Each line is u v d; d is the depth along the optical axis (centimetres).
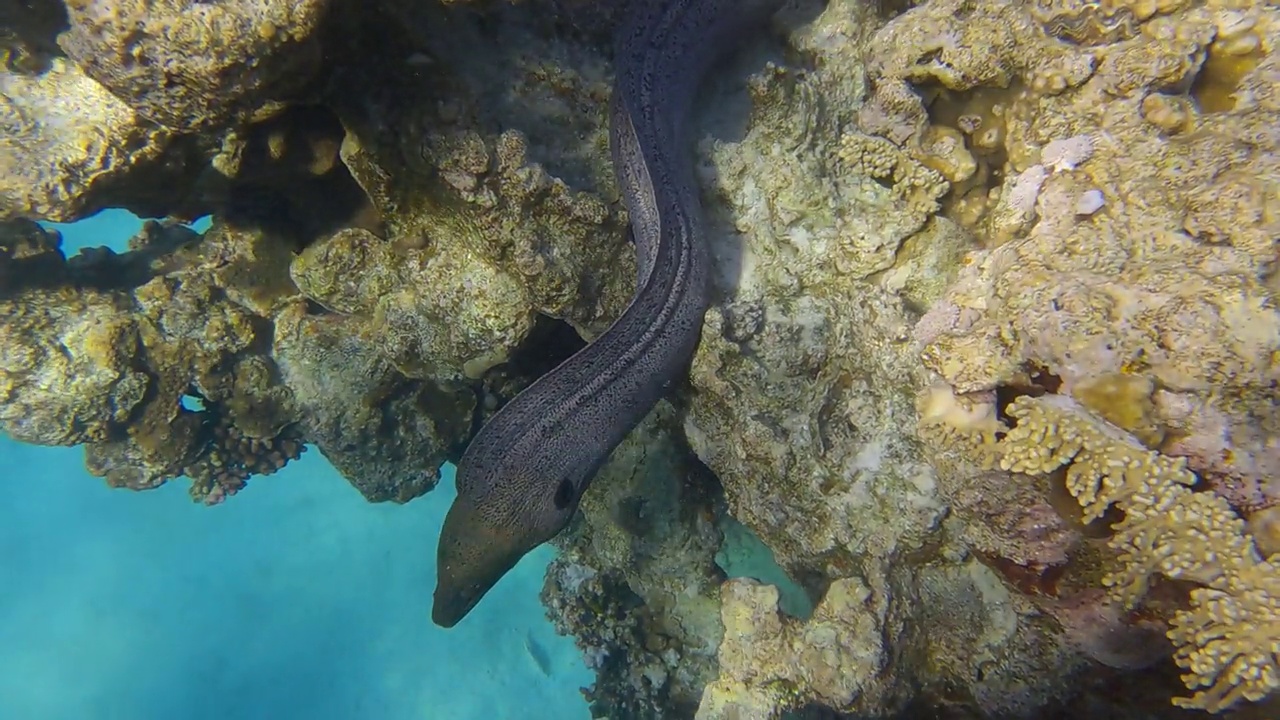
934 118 86
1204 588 55
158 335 121
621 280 105
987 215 87
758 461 96
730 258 104
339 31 80
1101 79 72
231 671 181
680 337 97
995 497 66
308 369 131
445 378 120
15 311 113
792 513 96
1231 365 54
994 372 64
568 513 104
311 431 138
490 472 96
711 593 142
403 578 193
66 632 184
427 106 91
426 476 151
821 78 99
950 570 88
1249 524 57
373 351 129
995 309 66
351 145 95
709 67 110
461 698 180
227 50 67
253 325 127
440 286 107
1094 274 62
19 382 112
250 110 76
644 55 99
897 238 88
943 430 68
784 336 94
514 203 94
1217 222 59
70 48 68
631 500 136
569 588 153
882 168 87
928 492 86
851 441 92
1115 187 65
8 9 83
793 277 97
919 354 76
